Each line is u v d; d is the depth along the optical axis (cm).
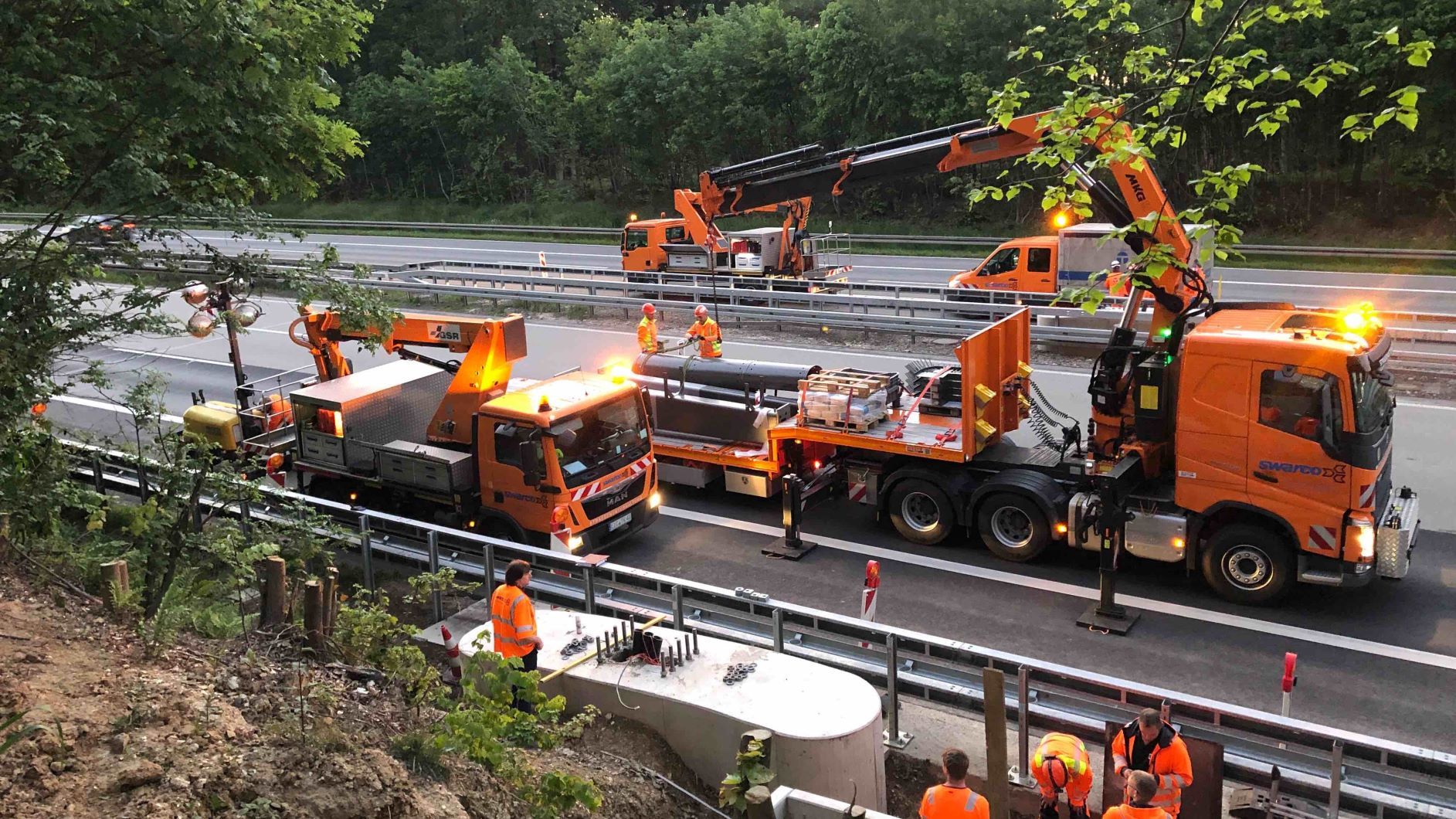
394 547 1135
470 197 5738
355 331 1401
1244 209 3906
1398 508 1052
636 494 1251
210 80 1249
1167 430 1123
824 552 1255
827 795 685
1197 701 684
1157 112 841
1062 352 2077
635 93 5075
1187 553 1091
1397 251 2953
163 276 1205
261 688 636
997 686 684
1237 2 3409
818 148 1619
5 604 686
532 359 2230
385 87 5875
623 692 760
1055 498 1146
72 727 525
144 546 930
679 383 1402
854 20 4238
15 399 877
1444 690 895
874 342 2200
